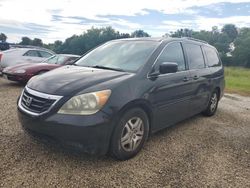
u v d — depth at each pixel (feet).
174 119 15.81
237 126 19.75
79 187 10.09
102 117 10.93
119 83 11.96
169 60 15.35
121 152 12.03
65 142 10.80
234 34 338.95
